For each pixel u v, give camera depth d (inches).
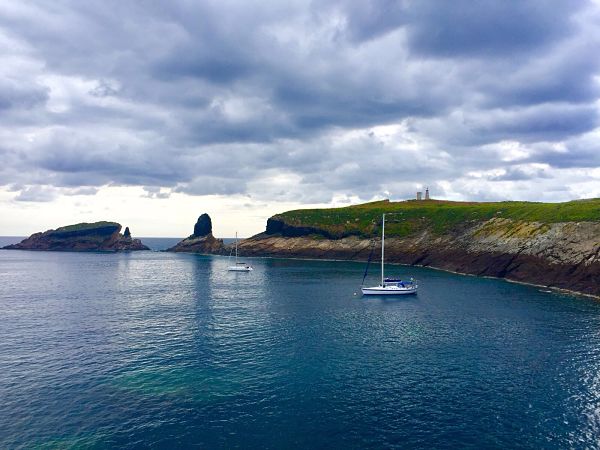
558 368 1770.4
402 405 1424.7
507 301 3321.9
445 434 1235.2
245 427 1273.4
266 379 1646.2
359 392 1525.6
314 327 2490.2
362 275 5319.9
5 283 4633.4
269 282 4690.0
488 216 6569.9
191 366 1788.9
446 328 2455.7
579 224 4387.3
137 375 1681.8
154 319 2709.2
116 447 1159.6
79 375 1681.8
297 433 1238.9
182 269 6437.0
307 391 1534.2
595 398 1478.8
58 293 3892.7
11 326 2502.5
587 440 1205.7
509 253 4918.8
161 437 1213.7
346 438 1212.5
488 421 1314.0
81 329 2429.9
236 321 2650.1
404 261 6742.1
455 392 1528.1
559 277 4037.9
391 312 2935.5
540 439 1211.2
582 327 2456.9
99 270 6274.6
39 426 1273.4
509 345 2096.5
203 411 1374.3
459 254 5831.7
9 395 1489.9
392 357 1916.8
